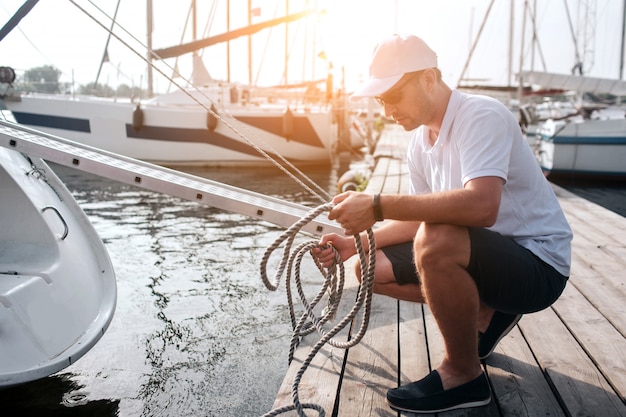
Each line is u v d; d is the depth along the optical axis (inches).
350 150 709.3
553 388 83.7
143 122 526.3
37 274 107.0
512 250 71.6
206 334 144.8
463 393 76.4
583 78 562.6
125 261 215.0
